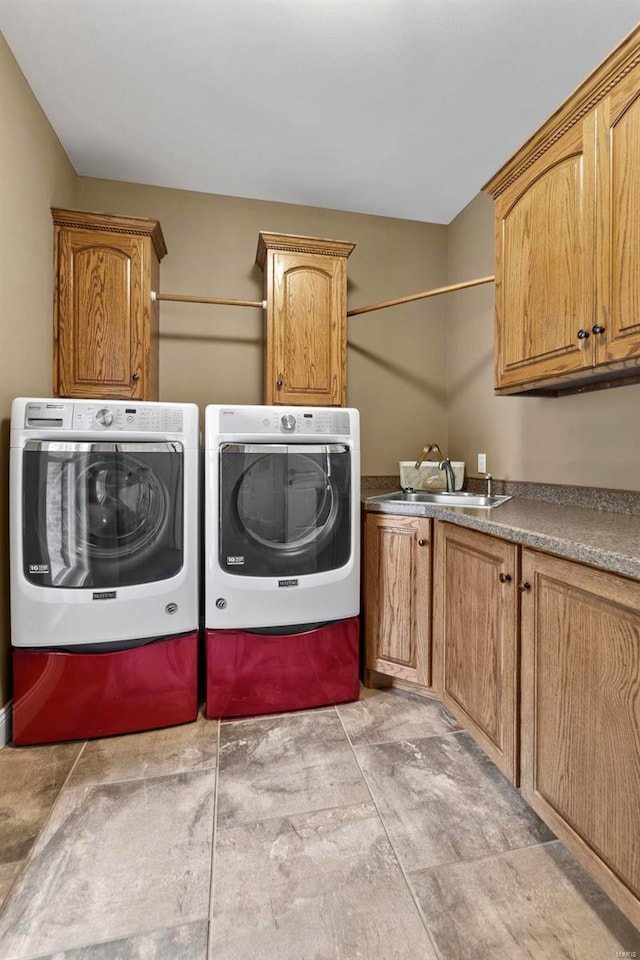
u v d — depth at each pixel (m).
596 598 1.00
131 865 1.15
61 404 1.63
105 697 1.68
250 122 2.06
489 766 1.53
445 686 1.75
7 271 1.70
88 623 1.66
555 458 2.03
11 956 0.94
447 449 2.97
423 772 1.50
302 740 1.68
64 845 1.21
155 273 2.40
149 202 2.55
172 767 1.53
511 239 1.71
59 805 1.35
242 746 1.64
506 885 1.10
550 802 1.15
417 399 2.94
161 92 1.89
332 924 1.01
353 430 1.93
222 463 1.79
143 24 1.59
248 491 1.82
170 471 1.74
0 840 1.23
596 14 1.54
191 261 2.61
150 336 2.25
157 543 1.73
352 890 1.09
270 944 0.97
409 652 1.91
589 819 1.02
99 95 1.91
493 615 1.41
